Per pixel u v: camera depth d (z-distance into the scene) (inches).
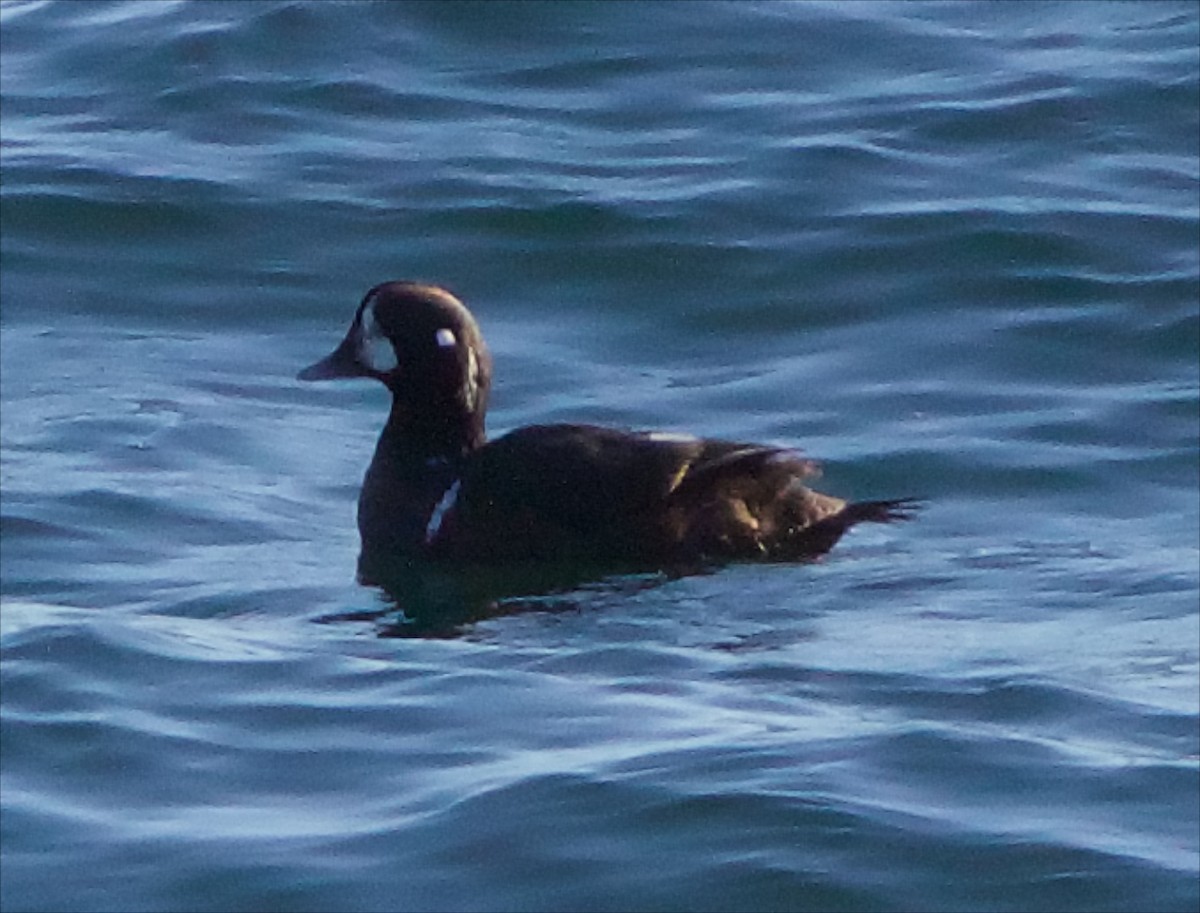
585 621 622.8
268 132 967.0
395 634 613.3
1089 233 879.1
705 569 658.2
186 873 473.4
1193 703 547.8
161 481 733.3
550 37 1022.4
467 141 957.2
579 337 845.2
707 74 998.4
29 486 726.5
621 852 476.4
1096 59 992.9
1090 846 476.1
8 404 794.8
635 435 677.9
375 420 790.5
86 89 1001.5
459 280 882.8
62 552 684.7
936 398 789.2
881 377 806.5
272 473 747.4
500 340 842.2
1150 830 483.5
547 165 938.7
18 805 502.6
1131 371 805.9
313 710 548.4
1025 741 522.3
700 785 497.0
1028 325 833.5
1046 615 617.9
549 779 501.4
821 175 923.4
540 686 563.2
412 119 973.2
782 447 680.4
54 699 554.3
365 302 701.3
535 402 798.5
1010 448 749.9
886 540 681.6
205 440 765.9
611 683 566.6
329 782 511.2
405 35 1023.6
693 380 812.6
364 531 691.4
